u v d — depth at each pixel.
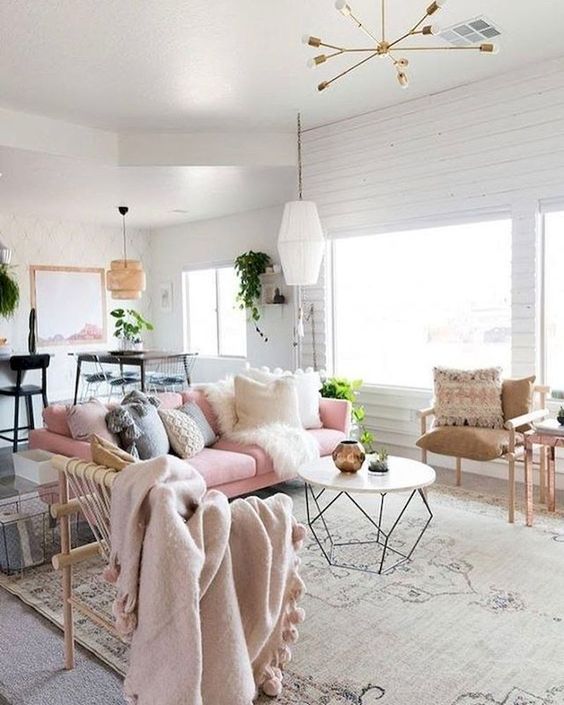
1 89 4.32
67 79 4.17
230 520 1.84
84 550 2.23
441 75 4.46
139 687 1.70
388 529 3.61
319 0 3.26
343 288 5.81
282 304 7.20
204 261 8.26
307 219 4.72
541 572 2.99
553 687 2.07
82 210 7.29
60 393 7.84
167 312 8.91
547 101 4.27
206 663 1.74
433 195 4.93
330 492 4.40
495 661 2.23
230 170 5.62
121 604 1.72
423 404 5.16
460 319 5.04
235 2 3.24
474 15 3.55
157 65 3.99
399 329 5.44
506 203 4.52
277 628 2.07
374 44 3.83
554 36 3.86
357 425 5.18
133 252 8.81
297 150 5.73
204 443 3.98
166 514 1.65
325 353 5.88
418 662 2.24
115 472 1.89
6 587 2.92
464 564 3.10
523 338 4.52
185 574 1.63
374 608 2.65
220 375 8.16
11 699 2.07
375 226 5.32
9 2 3.16
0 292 6.59
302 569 3.06
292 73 4.21
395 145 5.11
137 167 5.43
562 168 4.24
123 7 3.25
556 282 4.41
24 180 5.80
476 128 4.63
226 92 4.52
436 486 4.52
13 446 6.43
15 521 3.12
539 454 4.36
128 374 7.84
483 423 4.22
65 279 7.94
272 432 4.05
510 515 3.72
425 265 5.22
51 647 2.39
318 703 2.01
